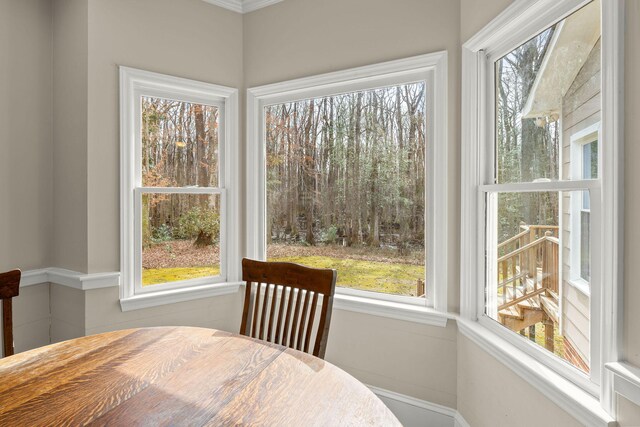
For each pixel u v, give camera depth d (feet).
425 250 6.77
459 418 6.20
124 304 7.23
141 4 7.45
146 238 7.69
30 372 3.58
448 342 6.39
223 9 8.37
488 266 5.78
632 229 3.16
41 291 7.34
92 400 3.06
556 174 4.39
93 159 7.00
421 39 6.57
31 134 7.29
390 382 6.92
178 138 8.06
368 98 7.36
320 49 7.64
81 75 6.98
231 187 8.50
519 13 4.65
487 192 5.74
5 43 6.97
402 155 7.00
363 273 7.43
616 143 3.26
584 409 3.56
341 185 7.66
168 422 2.74
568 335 4.16
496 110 5.64
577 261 4.03
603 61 3.41
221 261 8.57
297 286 5.04
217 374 3.53
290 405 2.99
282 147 8.35
